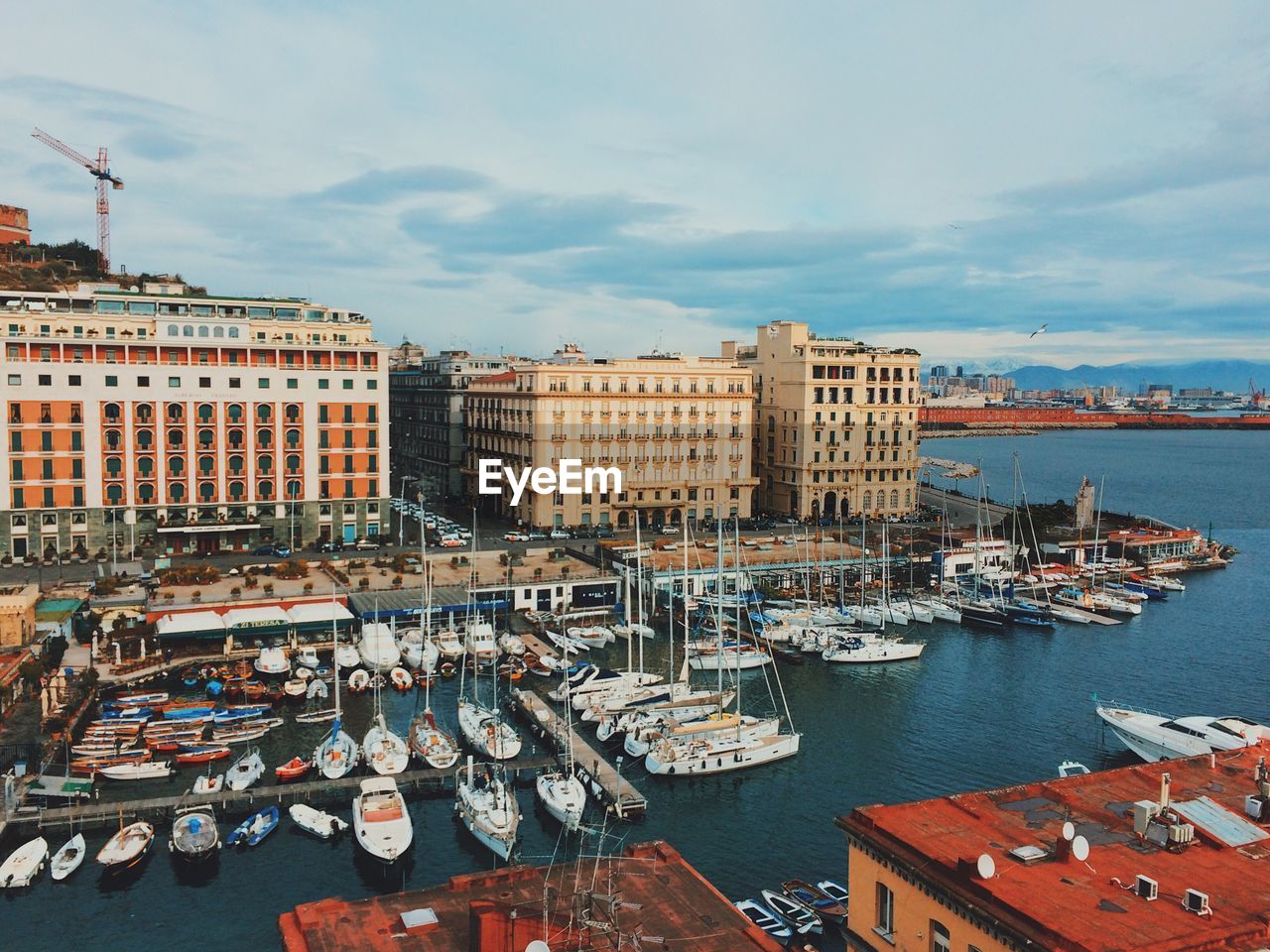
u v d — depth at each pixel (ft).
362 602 396.37
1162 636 423.64
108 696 319.88
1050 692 345.72
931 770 278.26
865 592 477.36
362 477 511.81
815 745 296.30
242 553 487.20
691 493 610.65
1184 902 108.37
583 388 578.25
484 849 227.81
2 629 320.09
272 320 492.13
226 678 333.83
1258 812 134.21
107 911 201.16
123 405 461.78
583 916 114.62
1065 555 565.12
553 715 305.73
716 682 355.15
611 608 438.81
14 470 446.60
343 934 112.78
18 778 247.09
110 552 462.60
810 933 193.16
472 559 419.33
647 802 254.47
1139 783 147.84
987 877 112.98
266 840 230.89
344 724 305.53
